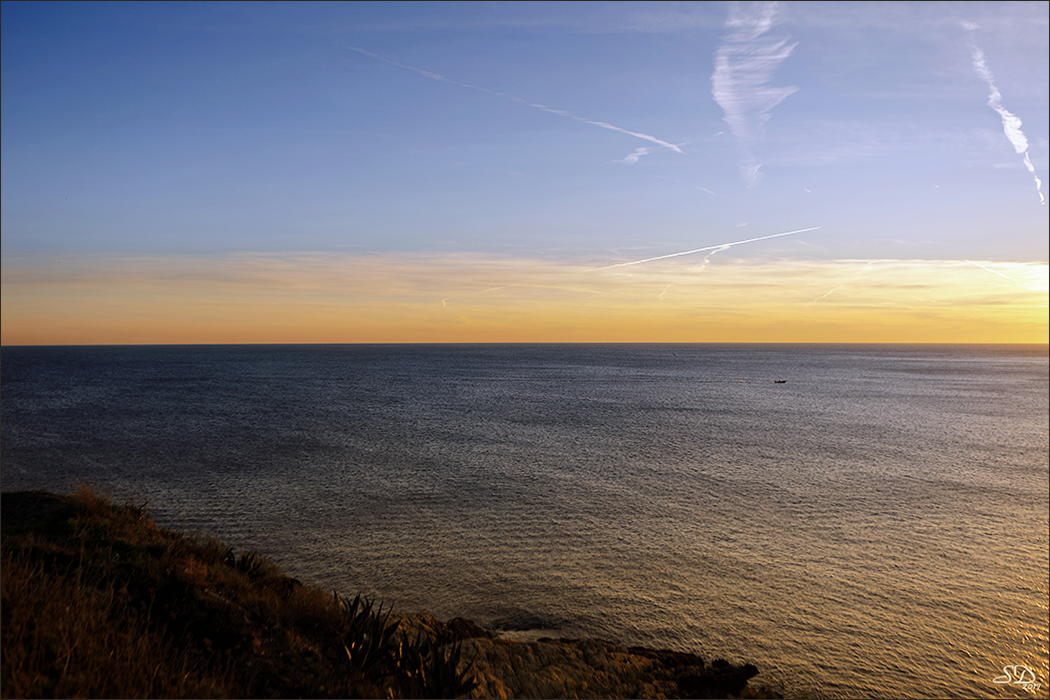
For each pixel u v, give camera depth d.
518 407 85.31
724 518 31.78
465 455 48.00
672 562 24.92
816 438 61.09
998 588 23.06
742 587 22.59
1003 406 97.19
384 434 58.34
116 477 38.47
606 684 12.59
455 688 9.41
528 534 28.02
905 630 19.48
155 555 9.98
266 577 11.26
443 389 115.25
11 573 7.36
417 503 33.00
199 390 108.38
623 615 19.86
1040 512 34.09
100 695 5.82
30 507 11.76
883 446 57.19
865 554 26.72
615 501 34.59
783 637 18.80
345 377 150.25
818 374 181.12
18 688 5.51
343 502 32.91
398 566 23.44
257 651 8.01
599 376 160.50
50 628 6.54
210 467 41.75
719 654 17.59
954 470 46.34
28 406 80.25
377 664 9.21
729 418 76.25
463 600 20.53
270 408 80.19
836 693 15.70
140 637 7.04
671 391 116.06
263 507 31.61
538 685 11.82
